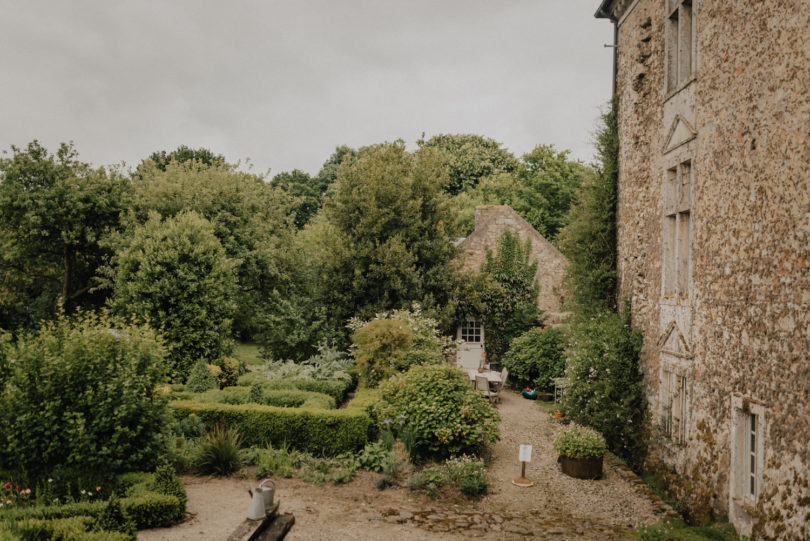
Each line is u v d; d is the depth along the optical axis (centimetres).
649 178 1155
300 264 2127
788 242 659
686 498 895
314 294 1905
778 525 650
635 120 1232
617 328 1230
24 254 2025
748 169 753
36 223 1877
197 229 1659
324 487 884
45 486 720
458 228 2186
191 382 1386
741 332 762
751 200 744
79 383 791
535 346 1823
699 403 880
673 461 965
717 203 840
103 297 2158
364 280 1891
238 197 2175
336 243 1911
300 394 1272
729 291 798
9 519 565
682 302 959
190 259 1616
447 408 1048
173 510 664
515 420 1440
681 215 1013
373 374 1439
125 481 746
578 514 839
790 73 659
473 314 2094
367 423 1053
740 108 777
